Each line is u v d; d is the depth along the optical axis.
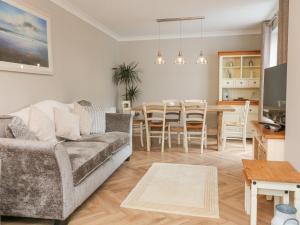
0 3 2.68
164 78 6.45
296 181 1.70
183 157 4.17
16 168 1.96
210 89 6.25
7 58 2.79
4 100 2.80
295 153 2.11
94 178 2.53
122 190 2.78
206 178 3.13
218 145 4.69
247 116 5.01
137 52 6.54
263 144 2.63
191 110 4.48
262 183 1.75
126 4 4.09
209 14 4.65
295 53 2.15
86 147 2.75
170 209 2.33
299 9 2.07
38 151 1.89
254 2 4.02
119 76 6.38
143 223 2.09
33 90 3.27
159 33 6.20
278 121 2.70
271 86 2.98
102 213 2.27
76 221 2.12
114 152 3.19
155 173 3.33
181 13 4.59
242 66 5.93
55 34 3.74
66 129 3.04
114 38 6.30
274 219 1.66
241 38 6.01
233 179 3.10
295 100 2.13
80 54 4.56
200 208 2.35
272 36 4.89
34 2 3.25
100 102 5.52
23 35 3.03
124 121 3.95
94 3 4.04
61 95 3.93
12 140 1.96
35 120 2.68
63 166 1.95
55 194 1.95
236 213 2.25
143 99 6.57
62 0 3.84
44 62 3.44
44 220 2.13
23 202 2.00
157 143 5.33
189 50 6.29
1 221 2.11
